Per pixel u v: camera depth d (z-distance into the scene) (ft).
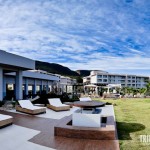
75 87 130.82
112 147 18.56
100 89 152.87
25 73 95.81
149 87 124.06
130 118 34.45
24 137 21.99
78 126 22.35
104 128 21.53
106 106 54.49
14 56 55.47
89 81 309.22
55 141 20.38
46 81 136.67
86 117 22.54
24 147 18.76
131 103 65.10
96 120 22.31
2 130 25.25
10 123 28.25
